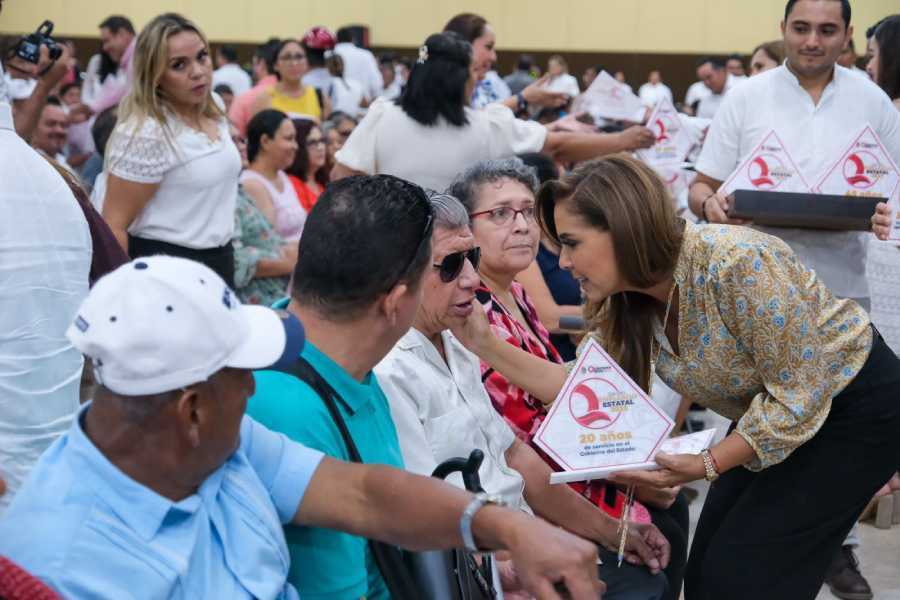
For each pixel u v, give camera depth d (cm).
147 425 126
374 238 162
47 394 206
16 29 1514
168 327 123
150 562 126
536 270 343
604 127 519
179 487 132
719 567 249
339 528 151
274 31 1581
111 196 357
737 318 229
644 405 224
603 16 1566
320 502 150
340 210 164
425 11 1587
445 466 177
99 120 504
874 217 312
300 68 761
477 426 228
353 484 151
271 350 132
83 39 1529
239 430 136
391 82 1273
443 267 222
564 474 218
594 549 134
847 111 362
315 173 614
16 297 200
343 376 168
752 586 246
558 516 246
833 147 362
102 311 124
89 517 125
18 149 206
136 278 125
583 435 221
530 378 247
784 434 231
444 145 392
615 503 265
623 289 237
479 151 399
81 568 123
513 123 407
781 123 366
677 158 434
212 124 377
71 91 841
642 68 1562
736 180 328
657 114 430
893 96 413
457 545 145
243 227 438
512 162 285
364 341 168
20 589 112
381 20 1591
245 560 137
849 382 239
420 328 228
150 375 122
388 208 163
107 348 122
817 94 365
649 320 247
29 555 122
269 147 502
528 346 271
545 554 133
